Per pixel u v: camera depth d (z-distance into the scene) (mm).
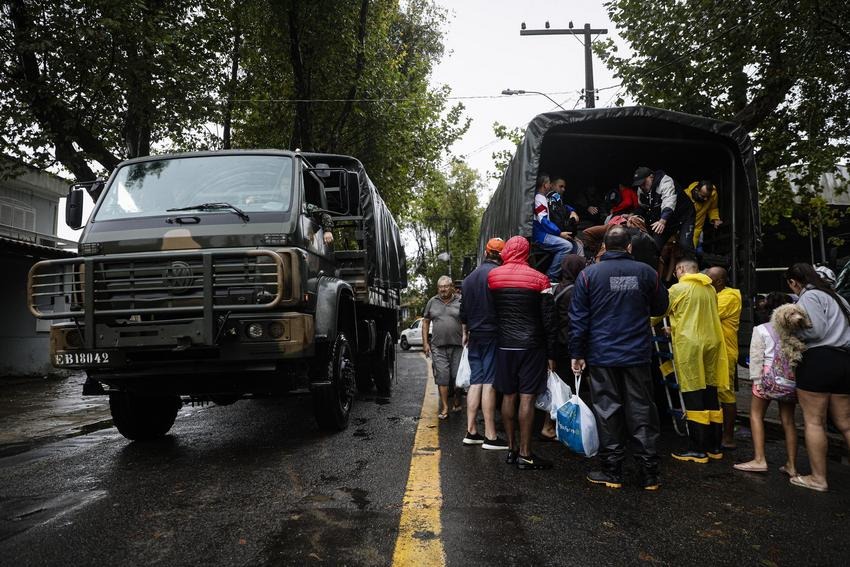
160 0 13266
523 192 6516
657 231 6543
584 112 6441
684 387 5168
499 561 2916
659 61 11992
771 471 4781
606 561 2938
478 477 4496
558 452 5434
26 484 4418
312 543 3137
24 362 14938
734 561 2957
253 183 6027
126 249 5391
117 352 4957
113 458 5289
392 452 5336
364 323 8203
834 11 9211
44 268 5133
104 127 12391
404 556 2961
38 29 11016
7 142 11508
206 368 5035
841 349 4227
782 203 12992
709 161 7383
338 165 8047
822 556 3027
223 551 3047
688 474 4676
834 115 11344
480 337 5602
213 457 5230
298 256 5176
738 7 9945
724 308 5898
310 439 5973
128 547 3115
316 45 17094
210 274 4914
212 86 13859
